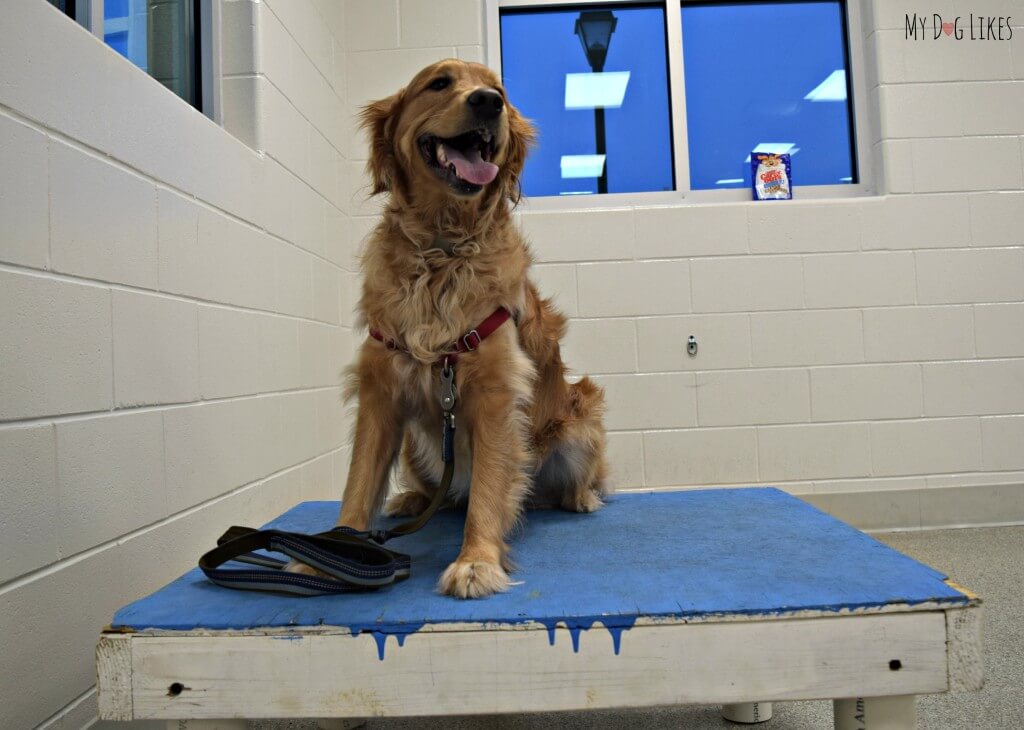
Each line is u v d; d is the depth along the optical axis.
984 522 3.18
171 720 1.11
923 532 3.09
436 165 1.58
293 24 2.50
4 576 1.09
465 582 1.19
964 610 1.08
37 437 1.17
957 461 3.20
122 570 1.41
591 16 3.39
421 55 3.28
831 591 1.14
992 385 3.20
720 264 3.20
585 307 3.22
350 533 1.38
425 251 1.56
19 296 1.13
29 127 1.16
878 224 3.19
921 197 3.20
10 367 1.11
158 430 1.56
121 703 1.07
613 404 3.22
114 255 1.40
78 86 1.30
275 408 2.27
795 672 1.08
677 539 1.57
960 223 3.20
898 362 3.20
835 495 3.19
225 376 1.90
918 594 1.11
